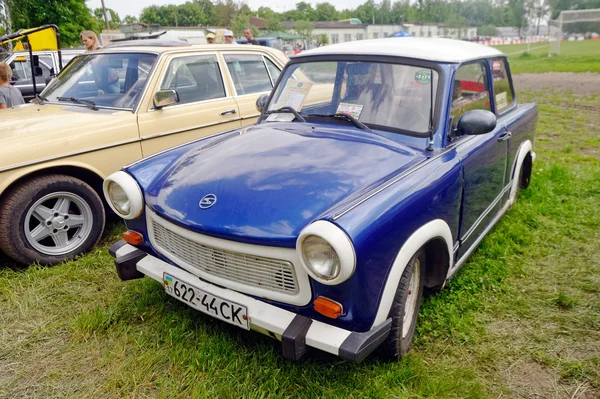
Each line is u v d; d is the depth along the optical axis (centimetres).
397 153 279
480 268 366
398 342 251
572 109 1085
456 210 292
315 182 247
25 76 999
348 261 200
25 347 290
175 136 464
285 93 365
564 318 308
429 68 308
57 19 2866
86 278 367
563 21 3203
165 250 279
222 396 243
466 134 304
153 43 510
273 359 267
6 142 362
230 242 231
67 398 249
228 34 986
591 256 388
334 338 216
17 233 366
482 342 288
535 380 259
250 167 268
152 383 257
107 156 414
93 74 490
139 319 313
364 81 324
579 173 586
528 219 455
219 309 244
